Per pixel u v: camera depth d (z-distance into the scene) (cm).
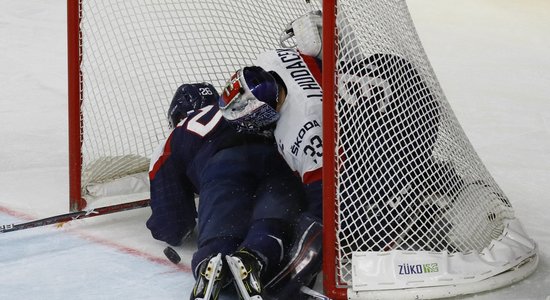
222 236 1138
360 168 1086
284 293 1059
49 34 2706
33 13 2938
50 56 2473
